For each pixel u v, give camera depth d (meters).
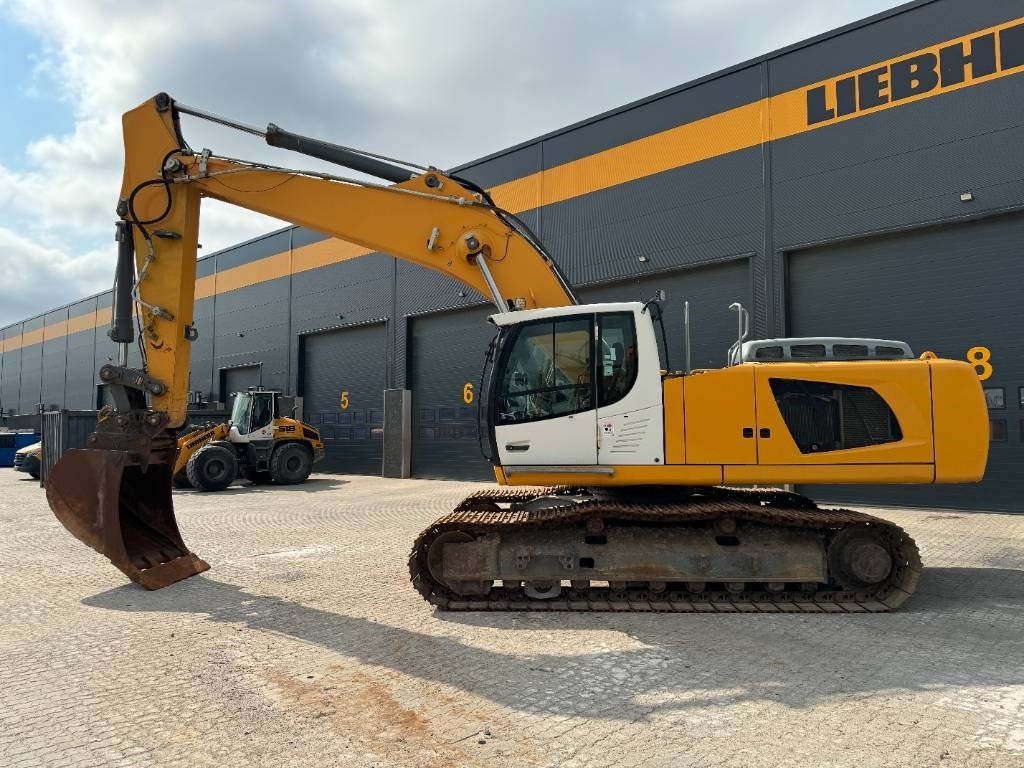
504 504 8.09
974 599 6.04
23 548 9.12
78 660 4.68
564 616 5.66
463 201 6.86
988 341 11.21
